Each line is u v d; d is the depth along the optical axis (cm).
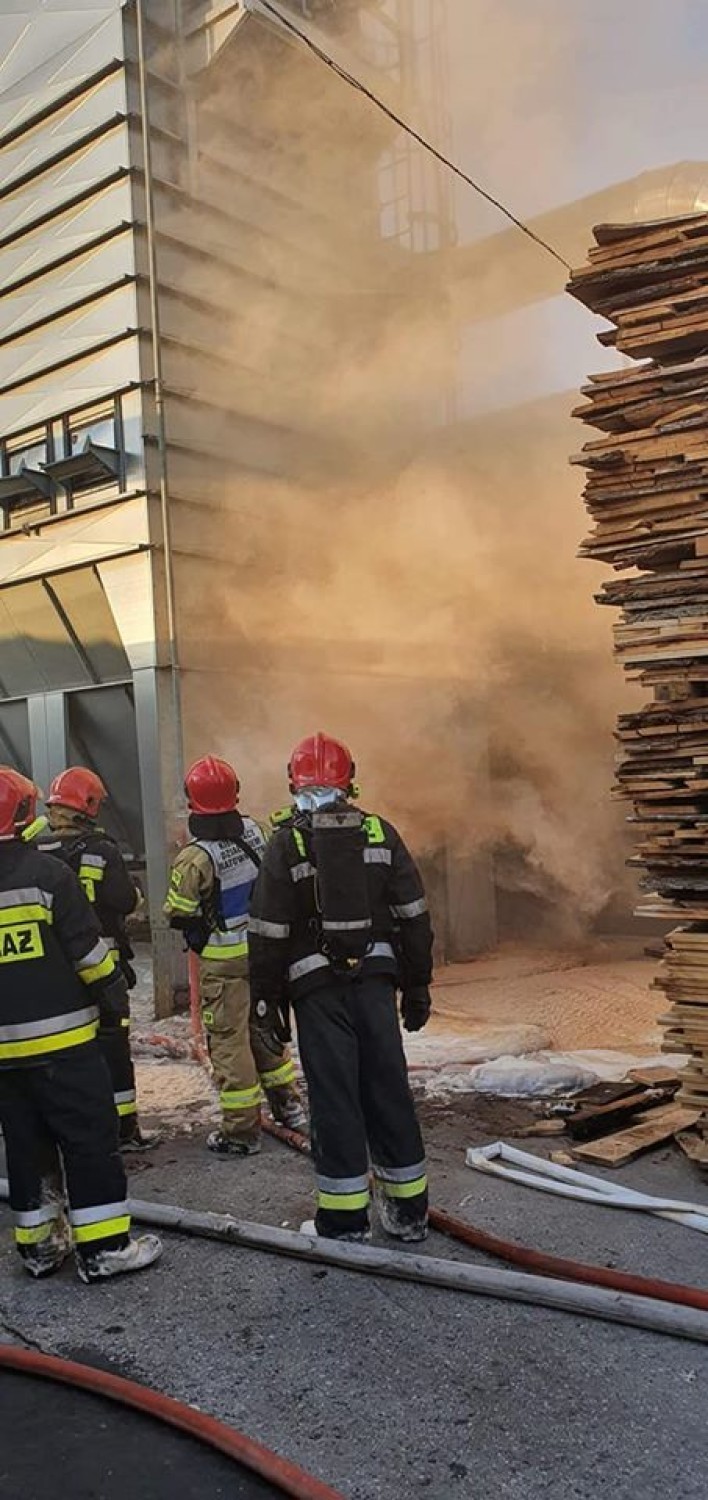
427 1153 466
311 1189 434
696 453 415
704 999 414
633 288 448
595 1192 407
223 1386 290
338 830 373
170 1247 380
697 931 428
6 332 895
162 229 826
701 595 413
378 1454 258
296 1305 331
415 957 388
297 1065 630
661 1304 306
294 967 378
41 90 866
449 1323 316
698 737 413
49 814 490
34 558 866
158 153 828
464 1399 278
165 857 787
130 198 812
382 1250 348
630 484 435
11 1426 281
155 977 778
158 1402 279
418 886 392
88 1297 346
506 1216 392
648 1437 260
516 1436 262
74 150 846
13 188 890
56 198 859
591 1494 241
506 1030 680
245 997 478
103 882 471
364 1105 380
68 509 854
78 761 905
